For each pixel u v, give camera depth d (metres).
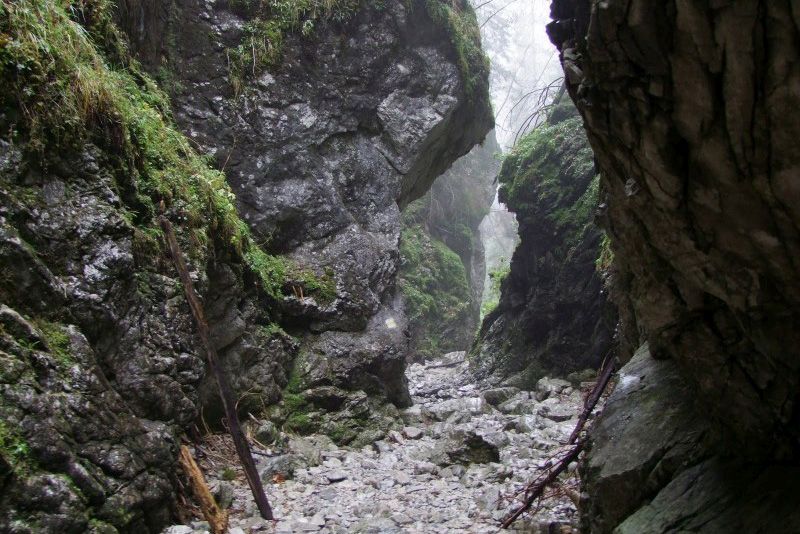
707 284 2.26
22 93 4.05
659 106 1.83
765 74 1.55
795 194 1.73
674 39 1.63
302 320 7.71
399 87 9.18
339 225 8.29
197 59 7.84
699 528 2.60
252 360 6.73
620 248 2.86
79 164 4.46
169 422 4.78
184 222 5.64
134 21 6.93
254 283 6.96
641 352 4.00
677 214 2.10
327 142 8.60
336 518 5.01
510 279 12.98
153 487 4.20
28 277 3.85
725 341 2.52
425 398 11.06
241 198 7.75
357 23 8.89
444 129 9.84
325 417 7.25
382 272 8.45
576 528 4.55
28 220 4.00
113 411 4.12
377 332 8.11
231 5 8.21
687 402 3.28
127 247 4.58
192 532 4.30
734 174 1.82
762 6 1.44
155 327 4.86
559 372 10.78
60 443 3.60
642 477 3.12
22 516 3.30
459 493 5.75
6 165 3.96
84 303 4.19
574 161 11.55
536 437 7.22
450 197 24.11
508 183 12.90
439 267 21.05
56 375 3.79
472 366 12.91
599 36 1.78
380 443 7.19
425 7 9.36
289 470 5.88
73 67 4.54
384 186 8.97
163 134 6.16
